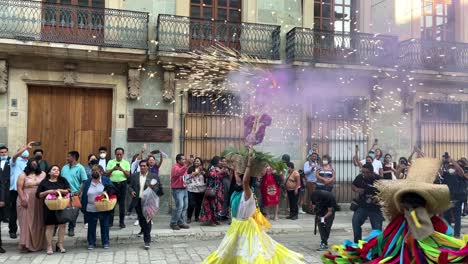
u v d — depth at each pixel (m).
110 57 11.23
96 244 8.48
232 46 12.48
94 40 11.24
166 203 11.84
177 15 12.00
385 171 11.73
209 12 12.88
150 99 11.86
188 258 7.36
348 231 10.09
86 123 11.71
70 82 11.31
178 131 12.02
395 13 14.09
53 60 11.21
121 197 9.80
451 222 9.61
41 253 7.71
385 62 13.19
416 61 13.50
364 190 7.64
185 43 11.90
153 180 8.30
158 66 11.91
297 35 12.57
